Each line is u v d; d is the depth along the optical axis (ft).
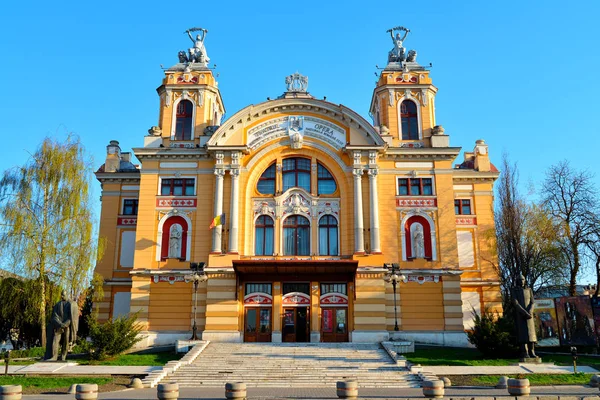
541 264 147.64
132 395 77.05
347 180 142.61
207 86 156.04
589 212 145.79
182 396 77.77
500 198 139.13
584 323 121.90
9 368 96.53
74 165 136.77
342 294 135.03
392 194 143.02
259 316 134.41
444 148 144.46
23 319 134.41
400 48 163.63
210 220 141.59
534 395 68.69
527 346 101.91
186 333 134.21
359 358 105.70
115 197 164.66
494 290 157.69
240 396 65.57
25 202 129.90
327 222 141.59
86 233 132.98
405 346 114.52
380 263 133.90
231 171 141.90
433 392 66.95
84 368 97.14
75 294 130.72
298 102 146.61
